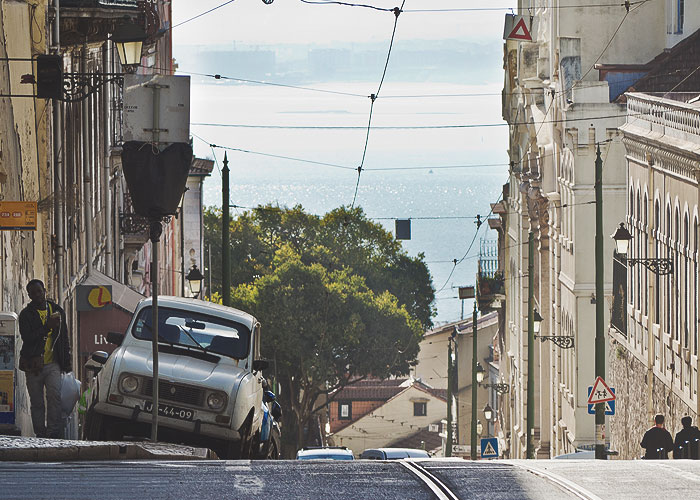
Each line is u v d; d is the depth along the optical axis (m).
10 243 54.47
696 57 113.75
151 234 38.44
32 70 58.66
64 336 40.94
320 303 163.62
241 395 40.41
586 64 116.88
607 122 107.44
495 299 167.75
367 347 168.00
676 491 27.52
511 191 162.38
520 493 26.77
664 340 82.06
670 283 80.94
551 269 124.81
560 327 117.75
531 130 136.12
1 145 53.50
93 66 83.31
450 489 27.31
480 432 179.62
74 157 77.88
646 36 117.12
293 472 30.34
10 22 57.28
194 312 43.09
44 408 40.94
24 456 33.06
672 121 80.12
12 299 54.56
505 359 168.88
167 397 39.97
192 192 169.50
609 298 107.75
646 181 88.88
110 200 97.06
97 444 35.06
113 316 76.44
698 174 72.44
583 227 107.62
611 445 103.00
